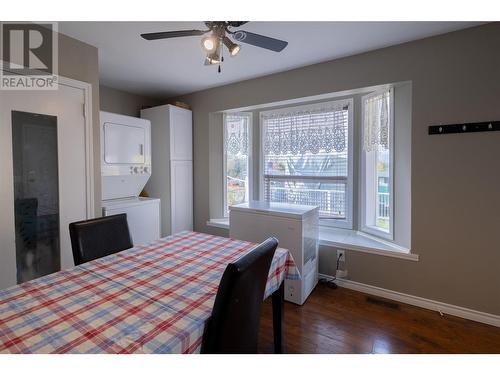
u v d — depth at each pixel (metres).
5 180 1.85
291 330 1.98
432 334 1.91
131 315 0.96
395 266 2.38
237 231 2.67
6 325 0.89
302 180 3.23
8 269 1.88
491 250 1.99
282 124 3.28
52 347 0.79
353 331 1.96
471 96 1.99
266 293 1.38
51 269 2.12
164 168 3.45
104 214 2.68
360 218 2.91
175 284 1.21
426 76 2.15
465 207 2.05
